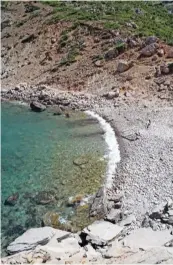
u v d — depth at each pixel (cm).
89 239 2655
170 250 2291
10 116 5431
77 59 6756
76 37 7212
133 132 4412
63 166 3759
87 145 4219
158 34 6688
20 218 2991
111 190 3328
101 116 5100
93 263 2272
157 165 3606
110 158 3878
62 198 3231
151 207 3019
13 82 7000
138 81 5753
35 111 5625
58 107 5691
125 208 3066
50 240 2670
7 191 3347
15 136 4597
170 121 4572
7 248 2631
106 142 4259
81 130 4681
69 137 4469
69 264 2281
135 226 2841
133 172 3556
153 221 2833
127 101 5391
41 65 7125
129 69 6025
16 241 2672
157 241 2550
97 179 3500
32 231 2762
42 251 2489
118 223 2906
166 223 2795
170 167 3531
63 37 7350
